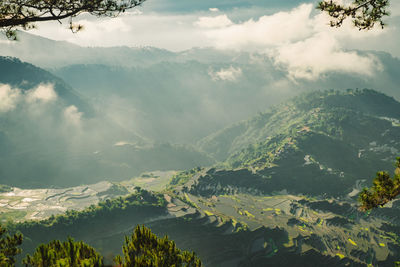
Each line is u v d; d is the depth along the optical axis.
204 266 143.12
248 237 159.88
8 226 126.88
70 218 139.88
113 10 15.91
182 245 147.88
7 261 13.10
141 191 176.12
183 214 158.25
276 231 171.25
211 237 153.12
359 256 175.00
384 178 14.45
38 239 129.25
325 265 162.00
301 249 165.38
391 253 185.25
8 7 14.74
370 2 15.08
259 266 150.12
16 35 15.79
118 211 149.00
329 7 15.46
